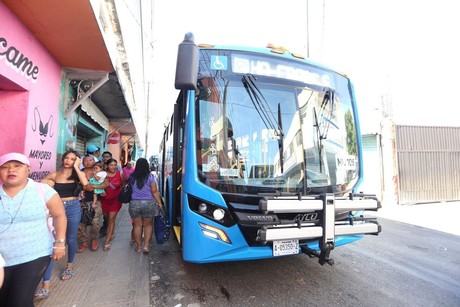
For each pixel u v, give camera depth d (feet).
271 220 9.92
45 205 7.77
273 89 11.68
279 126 11.38
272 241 9.80
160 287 11.50
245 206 9.98
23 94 13.70
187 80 9.28
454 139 40.11
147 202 15.26
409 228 23.71
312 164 11.60
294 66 12.28
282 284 11.80
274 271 13.07
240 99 11.16
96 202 15.52
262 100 11.42
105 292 10.80
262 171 10.70
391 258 15.61
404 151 37.19
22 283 7.16
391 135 37.35
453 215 29.60
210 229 9.75
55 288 10.96
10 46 11.94
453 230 23.07
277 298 10.64
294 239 9.69
